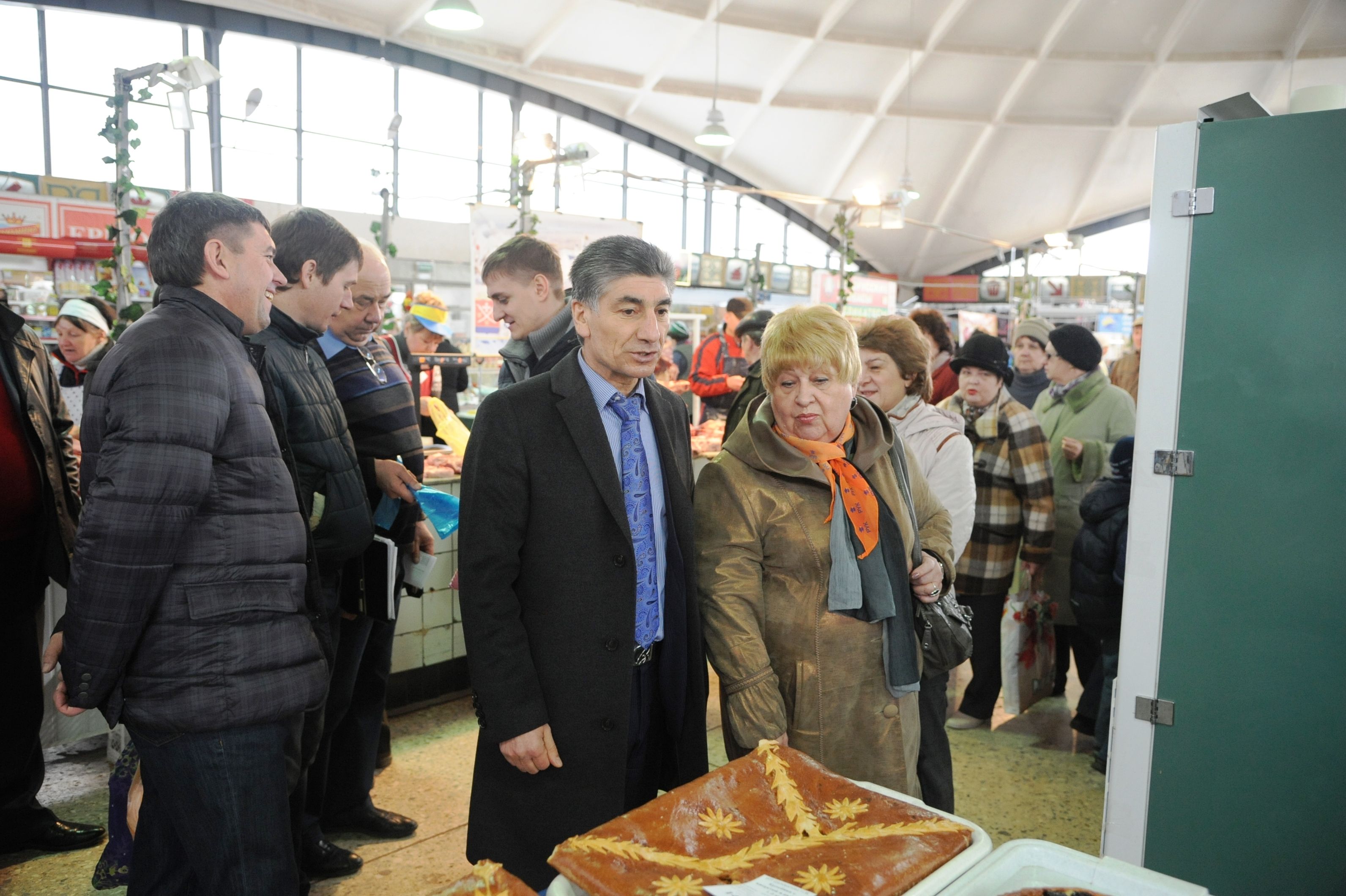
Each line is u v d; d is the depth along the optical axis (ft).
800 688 5.18
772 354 5.23
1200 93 55.77
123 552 4.37
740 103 56.03
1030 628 10.24
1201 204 5.75
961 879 2.88
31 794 7.69
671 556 5.13
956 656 5.62
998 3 49.14
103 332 12.84
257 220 5.16
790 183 65.72
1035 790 9.12
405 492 7.44
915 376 7.80
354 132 50.21
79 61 42.06
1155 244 5.93
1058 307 50.98
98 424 4.61
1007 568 9.95
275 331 6.33
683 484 5.21
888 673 5.22
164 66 10.32
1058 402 11.53
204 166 45.24
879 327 7.80
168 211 4.96
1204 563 5.90
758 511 5.18
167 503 4.43
